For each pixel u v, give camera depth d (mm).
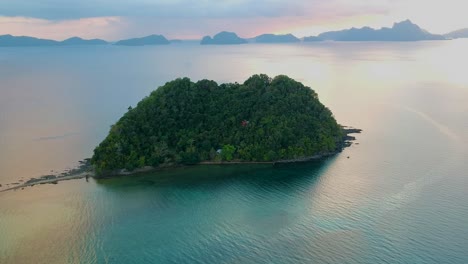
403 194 143750
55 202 146125
